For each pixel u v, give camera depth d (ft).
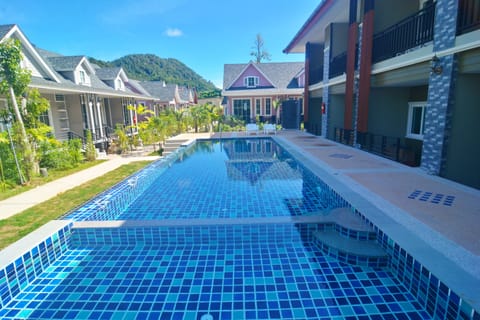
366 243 11.96
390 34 26.99
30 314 9.42
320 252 12.57
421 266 8.85
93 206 17.62
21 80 26.17
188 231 13.53
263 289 10.21
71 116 46.62
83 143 40.75
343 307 9.19
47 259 12.14
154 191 21.66
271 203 18.48
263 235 13.48
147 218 16.55
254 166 29.91
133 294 10.18
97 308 9.55
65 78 47.65
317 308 9.20
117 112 62.18
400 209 13.34
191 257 12.52
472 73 17.87
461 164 19.12
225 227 13.43
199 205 18.44
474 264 8.70
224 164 31.35
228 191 21.24
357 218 13.29
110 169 31.09
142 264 12.09
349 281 10.43
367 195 15.47
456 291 7.47
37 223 15.85
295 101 64.13
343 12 36.70
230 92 77.82
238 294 10.00
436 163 19.48
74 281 11.09
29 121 28.96
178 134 61.72
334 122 43.09
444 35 18.12
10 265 10.27
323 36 47.78
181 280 10.91
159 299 9.87
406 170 21.45
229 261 12.10
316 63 52.47
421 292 8.97
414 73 22.63
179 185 23.21
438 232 10.93
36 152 28.60
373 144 31.04
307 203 18.38
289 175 25.73
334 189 16.67
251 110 80.18
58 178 26.94
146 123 54.24
